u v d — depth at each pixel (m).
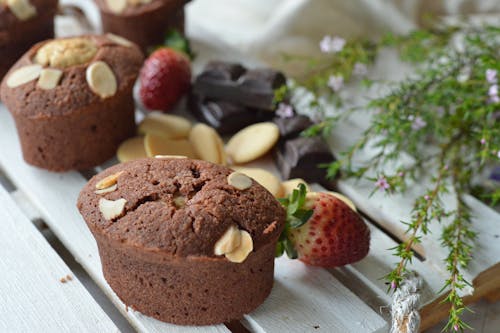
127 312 0.29
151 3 0.41
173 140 0.36
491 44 0.42
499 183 0.37
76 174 0.35
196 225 0.26
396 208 0.34
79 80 0.34
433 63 0.41
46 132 0.34
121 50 0.36
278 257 0.29
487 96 0.35
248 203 0.27
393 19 0.45
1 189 0.34
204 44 0.46
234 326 0.30
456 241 0.31
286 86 0.37
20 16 0.39
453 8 0.46
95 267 0.30
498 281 0.31
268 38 0.44
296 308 0.29
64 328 0.28
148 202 0.27
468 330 0.31
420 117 0.36
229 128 0.38
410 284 0.29
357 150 0.37
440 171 0.34
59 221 0.32
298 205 0.28
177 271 0.27
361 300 0.29
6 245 0.31
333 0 0.44
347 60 0.40
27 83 0.34
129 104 0.36
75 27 0.47
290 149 0.35
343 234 0.29
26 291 0.29
